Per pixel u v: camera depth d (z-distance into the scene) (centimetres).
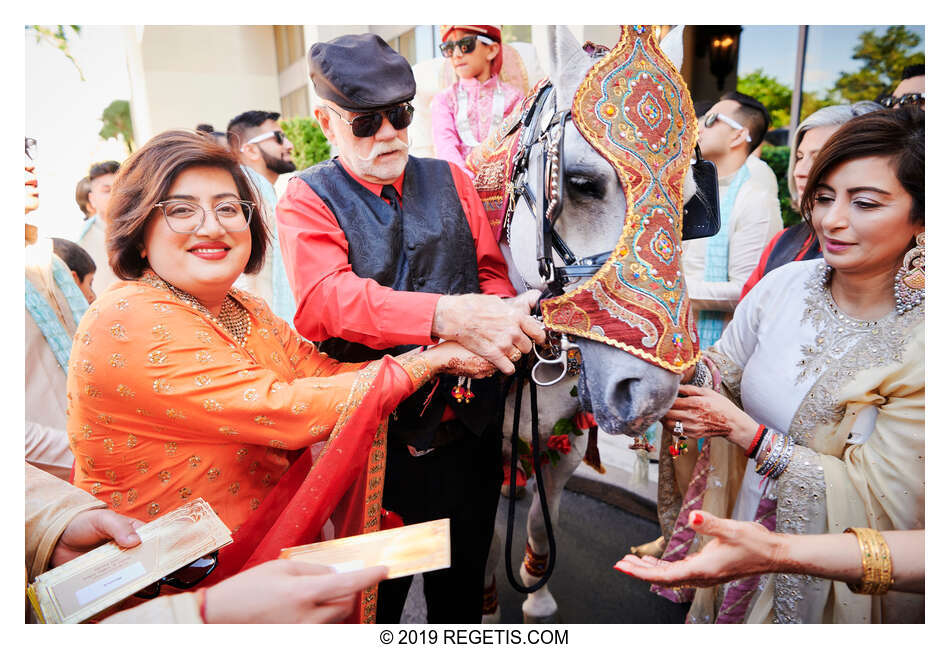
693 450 160
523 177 117
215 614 94
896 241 109
